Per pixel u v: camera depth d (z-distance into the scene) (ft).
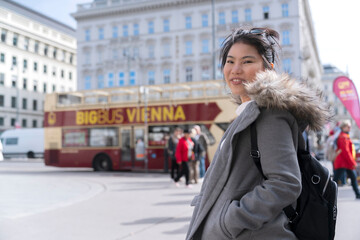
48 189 35.04
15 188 35.94
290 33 136.67
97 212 22.53
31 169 66.74
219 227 4.75
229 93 6.67
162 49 153.38
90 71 160.97
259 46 5.72
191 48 149.79
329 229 4.82
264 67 5.79
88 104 56.75
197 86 49.60
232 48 5.88
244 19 142.92
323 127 5.02
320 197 4.86
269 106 4.72
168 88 51.26
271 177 4.56
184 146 35.68
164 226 18.49
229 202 4.86
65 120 57.98
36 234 16.85
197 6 149.07
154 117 51.75
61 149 57.72
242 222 4.54
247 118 4.80
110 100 55.52
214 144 47.52
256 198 4.51
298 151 5.02
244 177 4.90
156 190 33.50
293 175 4.48
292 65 135.33
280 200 4.42
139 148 52.21
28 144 106.22
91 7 164.35
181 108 50.06
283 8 138.31
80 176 49.55
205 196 5.16
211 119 48.01
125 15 158.51
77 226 18.57
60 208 24.07
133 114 53.52
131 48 156.35
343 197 28.12
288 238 4.71
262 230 4.65
